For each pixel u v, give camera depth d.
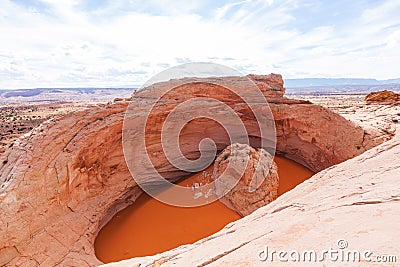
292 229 3.36
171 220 12.27
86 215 11.47
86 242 10.48
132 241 11.19
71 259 9.49
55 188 10.74
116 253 10.55
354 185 4.60
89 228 11.09
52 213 10.49
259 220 4.99
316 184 5.85
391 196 3.47
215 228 11.55
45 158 10.88
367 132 15.71
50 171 10.77
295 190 6.21
